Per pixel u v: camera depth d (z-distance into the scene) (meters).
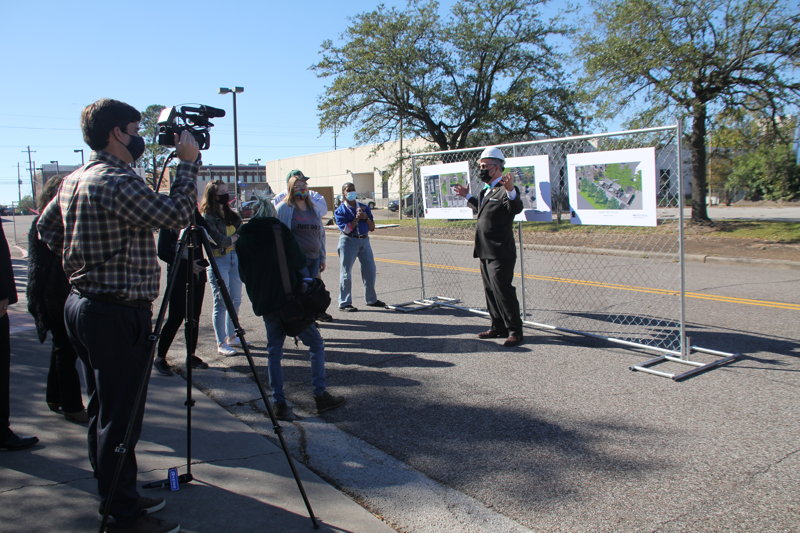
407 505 3.13
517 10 23.88
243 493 3.23
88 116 2.68
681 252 5.21
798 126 15.54
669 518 2.91
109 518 2.80
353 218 7.82
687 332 6.39
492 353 5.84
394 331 6.83
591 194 5.65
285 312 4.18
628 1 15.56
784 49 14.56
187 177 2.83
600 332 6.52
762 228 15.42
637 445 3.73
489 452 3.71
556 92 24.38
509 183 5.63
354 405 4.60
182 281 5.12
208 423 4.25
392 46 24.33
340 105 24.86
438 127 26.36
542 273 10.92
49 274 3.98
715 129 16.64
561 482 3.31
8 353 3.68
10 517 2.93
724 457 3.53
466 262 13.02
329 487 3.31
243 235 4.29
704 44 15.23
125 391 2.71
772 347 5.74
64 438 3.95
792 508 2.97
